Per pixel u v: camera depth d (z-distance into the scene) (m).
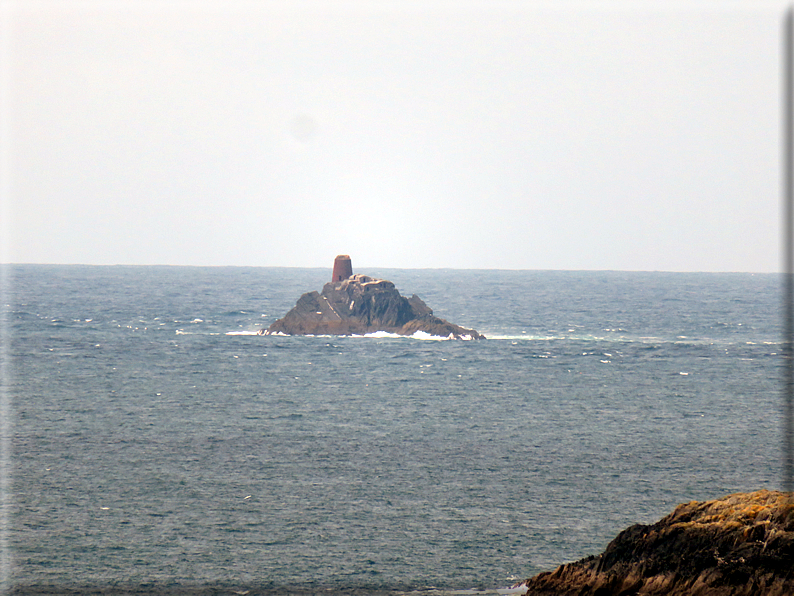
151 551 161.25
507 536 171.75
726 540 109.38
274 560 156.50
